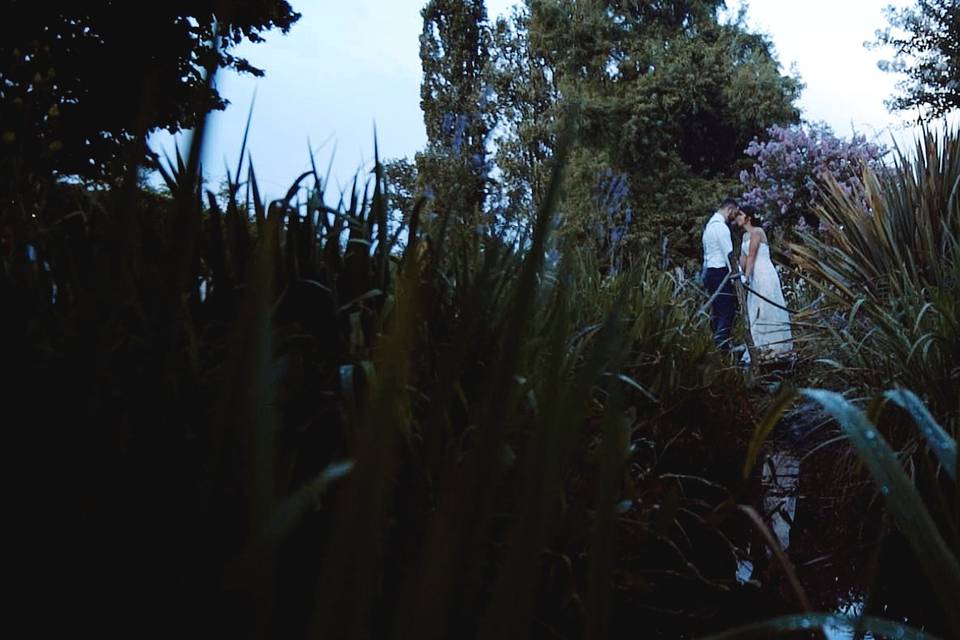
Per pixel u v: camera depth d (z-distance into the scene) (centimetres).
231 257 102
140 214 82
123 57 550
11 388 58
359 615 29
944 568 60
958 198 321
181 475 60
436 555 31
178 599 51
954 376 190
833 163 1137
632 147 2008
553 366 35
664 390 172
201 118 34
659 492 134
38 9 509
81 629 51
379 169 122
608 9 2208
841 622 57
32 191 103
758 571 164
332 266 118
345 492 29
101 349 56
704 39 2238
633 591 121
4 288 74
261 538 35
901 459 180
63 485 55
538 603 95
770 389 228
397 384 29
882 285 317
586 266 229
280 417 76
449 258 138
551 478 32
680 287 276
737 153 2173
